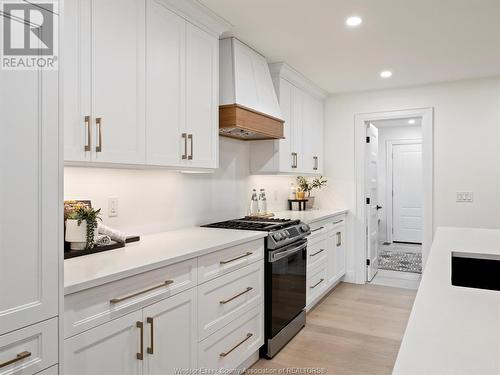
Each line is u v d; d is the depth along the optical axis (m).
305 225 3.33
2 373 1.12
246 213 3.77
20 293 1.16
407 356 0.80
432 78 4.16
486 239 2.62
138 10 2.06
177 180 2.88
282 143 3.72
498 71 3.91
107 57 1.88
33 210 1.20
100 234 2.09
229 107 2.83
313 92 4.48
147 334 1.71
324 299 4.12
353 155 4.79
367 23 2.75
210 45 2.67
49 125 1.25
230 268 2.34
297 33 2.92
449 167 4.30
